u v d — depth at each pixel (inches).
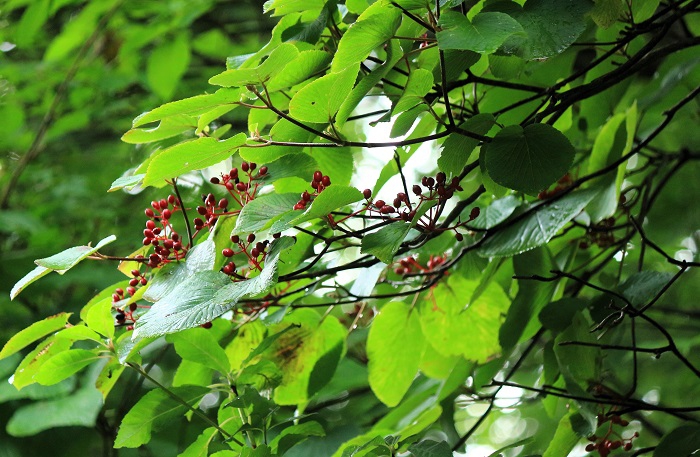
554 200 93.7
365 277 95.4
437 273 94.9
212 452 89.2
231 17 177.8
